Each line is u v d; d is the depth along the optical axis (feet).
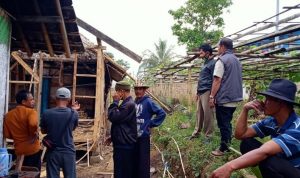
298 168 8.87
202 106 25.08
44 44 23.17
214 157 20.84
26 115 18.84
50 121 19.15
